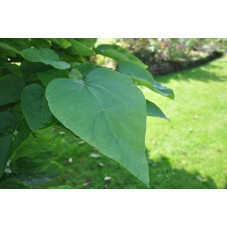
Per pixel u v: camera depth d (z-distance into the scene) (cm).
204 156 337
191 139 369
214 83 527
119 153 62
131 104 74
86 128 66
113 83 82
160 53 563
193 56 656
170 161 327
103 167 312
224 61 682
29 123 81
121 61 119
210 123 404
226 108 440
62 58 124
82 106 71
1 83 94
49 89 74
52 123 82
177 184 290
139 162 61
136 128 69
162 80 527
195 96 472
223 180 298
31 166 108
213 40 775
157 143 360
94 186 282
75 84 78
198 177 299
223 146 354
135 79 102
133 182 291
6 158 83
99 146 63
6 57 116
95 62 469
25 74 102
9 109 99
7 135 91
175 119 411
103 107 72
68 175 296
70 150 333
